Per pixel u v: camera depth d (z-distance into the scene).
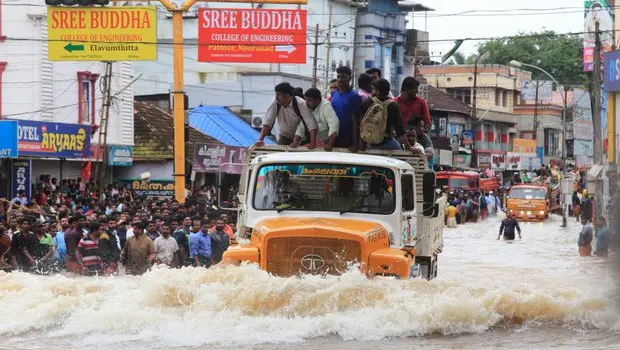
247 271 21.20
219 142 82.62
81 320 20.55
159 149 75.69
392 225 22.80
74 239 35.84
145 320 20.53
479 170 129.62
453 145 127.75
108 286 23.05
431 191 23.67
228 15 58.62
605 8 89.56
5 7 64.81
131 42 54.97
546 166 150.12
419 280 21.77
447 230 82.81
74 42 54.84
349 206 22.91
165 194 66.75
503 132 154.62
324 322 20.25
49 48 54.72
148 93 100.31
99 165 70.06
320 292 20.83
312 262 21.45
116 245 35.44
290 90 24.72
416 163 24.80
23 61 64.81
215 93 97.12
